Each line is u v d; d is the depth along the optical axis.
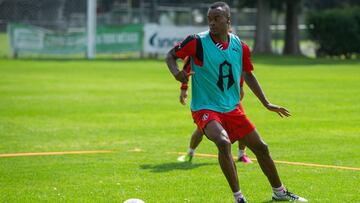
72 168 33.56
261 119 51.12
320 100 63.00
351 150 38.31
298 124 48.38
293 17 148.88
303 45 182.62
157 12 152.62
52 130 46.59
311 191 28.23
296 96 66.38
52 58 130.25
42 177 31.47
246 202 24.81
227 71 25.81
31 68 105.06
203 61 25.73
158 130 46.41
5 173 32.44
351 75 92.44
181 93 26.00
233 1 162.12
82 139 42.94
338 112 54.78
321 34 143.25
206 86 25.84
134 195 27.66
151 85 78.56
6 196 27.73
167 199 26.98
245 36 173.12
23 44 130.75
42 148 39.66
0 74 93.62
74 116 53.44
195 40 25.78
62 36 131.12
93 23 129.75
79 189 28.88
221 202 26.48
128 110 56.94
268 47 150.12
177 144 40.88
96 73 96.06
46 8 154.25
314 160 35.38
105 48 132.62
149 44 134.12
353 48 140.62
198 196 27.50
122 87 76.31
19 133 45.34
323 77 89.12
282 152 37.69
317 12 144.88
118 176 31.55
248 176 31.47
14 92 71.00
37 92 71.12
